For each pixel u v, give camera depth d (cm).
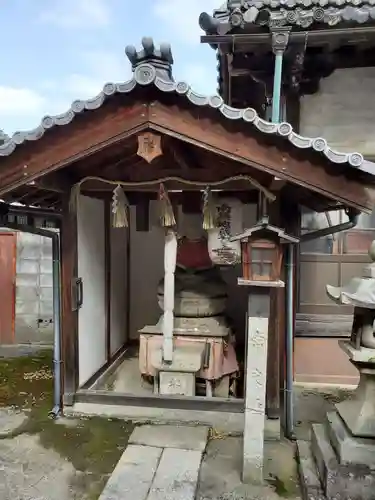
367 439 322
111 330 612
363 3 464
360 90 530
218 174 399
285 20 443
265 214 373
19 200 450
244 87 611
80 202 477
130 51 339
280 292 428
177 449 383
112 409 457
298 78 518
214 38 464
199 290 522
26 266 748
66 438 411
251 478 345
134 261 723
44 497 327
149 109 333
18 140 348
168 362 464
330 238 552
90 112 338
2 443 402
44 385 552
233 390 518
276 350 426
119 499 316
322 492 319
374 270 330
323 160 326
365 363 327
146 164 414
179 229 501
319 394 528
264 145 330
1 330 755
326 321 553
